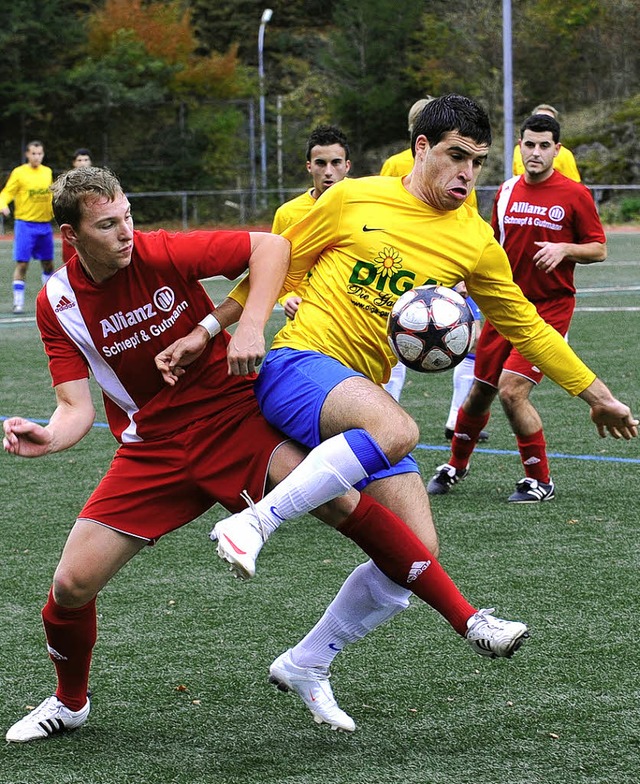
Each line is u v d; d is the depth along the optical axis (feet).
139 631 17.15
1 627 17.46
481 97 164.45
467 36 168.04
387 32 172.35
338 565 20.30
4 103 157.99
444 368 13.39
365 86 171.94
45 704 13.67
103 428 33.47
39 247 63.16
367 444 12.10
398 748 13.05
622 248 103.24
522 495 24.67
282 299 14.99
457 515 23.62
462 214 13.89
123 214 12.29
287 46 192.95
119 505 13.07
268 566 20.33
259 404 13.30
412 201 13.58
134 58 159.63
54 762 12.85
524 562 20.27
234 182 158.20
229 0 195.83
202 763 12.77
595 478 26.50
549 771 12.33
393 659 15.88
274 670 13.75
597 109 164.04
